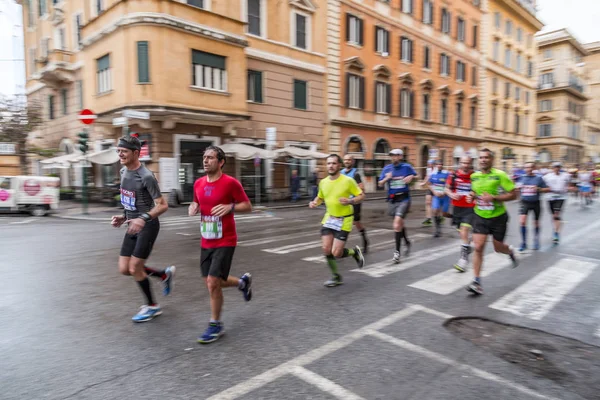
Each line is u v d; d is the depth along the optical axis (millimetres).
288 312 4438
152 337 3758
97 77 17562
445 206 9453
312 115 22750
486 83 37531
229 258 3781
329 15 23172
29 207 14195
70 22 22625
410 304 4719
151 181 3928
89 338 3729
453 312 4473
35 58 27953
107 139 19656
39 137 25766
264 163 20641
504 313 4469
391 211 7336
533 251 7996
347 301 4812
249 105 19594
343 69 24266
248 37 19328
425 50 30547
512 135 42531
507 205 20547
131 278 5770
